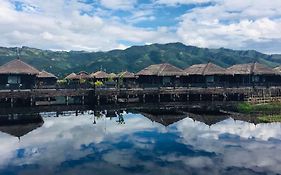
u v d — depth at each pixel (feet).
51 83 262.67
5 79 193.57
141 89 204.64
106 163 93.09
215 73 225.76
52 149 107.76
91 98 197.47
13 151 104.83
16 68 196.85
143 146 112.47
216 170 87.04
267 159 96.73
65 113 179.22
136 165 91.30
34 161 94.58
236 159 96.68
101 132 135.44
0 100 184.65
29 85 193.36
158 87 207.21
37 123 153.99
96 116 178.60
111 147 111.04
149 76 237.45
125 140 121.29
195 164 92.17
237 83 228.63
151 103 207.92
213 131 136.36
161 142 118.21
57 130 138.41
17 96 175.94
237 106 194.49
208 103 210.79
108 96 208.85
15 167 88.99
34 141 118.52
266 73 229.25
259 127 143.95
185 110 199.31
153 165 91.50
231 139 121.80
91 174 83.97
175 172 85.35
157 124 153.58
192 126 147.64
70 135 129.08
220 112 189.98
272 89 219.20
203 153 103.45
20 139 121.19
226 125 149.28
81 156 99.96
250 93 213.87
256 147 110.32
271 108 184.85
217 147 110.63
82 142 117.80
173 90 208.03
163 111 196.24
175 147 110.93
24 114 179.11
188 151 105.70
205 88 210.18
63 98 293.64
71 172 85.30
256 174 84.12
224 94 212.43
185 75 233.55
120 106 202.90
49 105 188.24
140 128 143.74
